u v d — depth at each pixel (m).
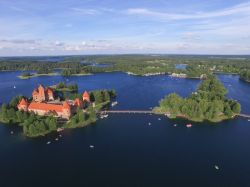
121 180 155.25
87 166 171.50
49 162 177.00
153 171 165.00
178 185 150.25
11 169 168.62
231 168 169.00
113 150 194.00
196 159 180.38
